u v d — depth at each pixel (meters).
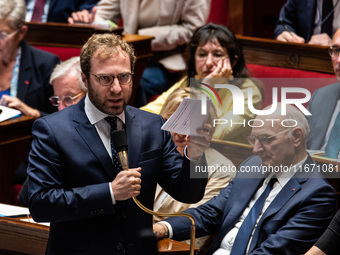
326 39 15.29
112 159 7.76
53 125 7.77
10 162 13.90
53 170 7.61
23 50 16.09
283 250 8.88
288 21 16.48
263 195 9.38
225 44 13.64
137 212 7.87
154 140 8.02
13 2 15.66
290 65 15.31
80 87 12.96
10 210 10.80
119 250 7.70
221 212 9.94
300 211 9.02
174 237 9.66
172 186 8.03
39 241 9.34
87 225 7.71
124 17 18.81
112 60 7.46
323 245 7.90
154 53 18.50
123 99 7.57
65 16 19.33
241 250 9.16
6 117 13.90
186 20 18.59
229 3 22.25
